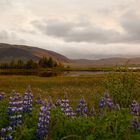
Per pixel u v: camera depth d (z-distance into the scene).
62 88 34.84
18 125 7.95
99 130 8.20
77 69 160.50
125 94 17.53
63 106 9.46
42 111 8.10
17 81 42.41
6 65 162.00
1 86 38.62
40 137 7.75
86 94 26.39
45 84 40.75
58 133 8.20
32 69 159.12
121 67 18.78
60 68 165.75
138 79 18.02
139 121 8.80
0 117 8.75
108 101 10.10
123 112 9.32
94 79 41.69
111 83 18.08
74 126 8.34
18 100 10.16
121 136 8.12
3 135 7.52
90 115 9.94
